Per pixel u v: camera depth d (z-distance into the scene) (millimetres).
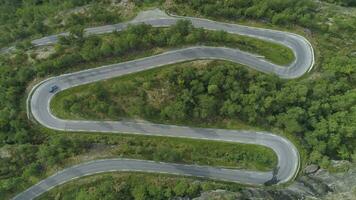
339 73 127688
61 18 153250
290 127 119500
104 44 131000
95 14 146250
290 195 112375
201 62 130375
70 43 139250
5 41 153500
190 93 123312
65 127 129750
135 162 123750
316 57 132875
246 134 125562
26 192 121812
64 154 123750
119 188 118188
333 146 117375
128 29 134875
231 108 121688
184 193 115062
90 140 126688
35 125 130250
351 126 117750
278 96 121625
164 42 133250
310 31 137125
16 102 132125
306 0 143625
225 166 122750
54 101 132375
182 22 131125
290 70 131875
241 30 139000
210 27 140500
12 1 181625
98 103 126250
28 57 140625
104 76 133000
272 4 137625
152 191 114938
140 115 127688
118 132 128625
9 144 128250
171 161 123625
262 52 134000
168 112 122375
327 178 112875
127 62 133625
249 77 126938
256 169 121688
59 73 134875
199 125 127438
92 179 121562
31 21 158750
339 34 137875
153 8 145625
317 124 119750
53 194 121188
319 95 122875
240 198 112250
